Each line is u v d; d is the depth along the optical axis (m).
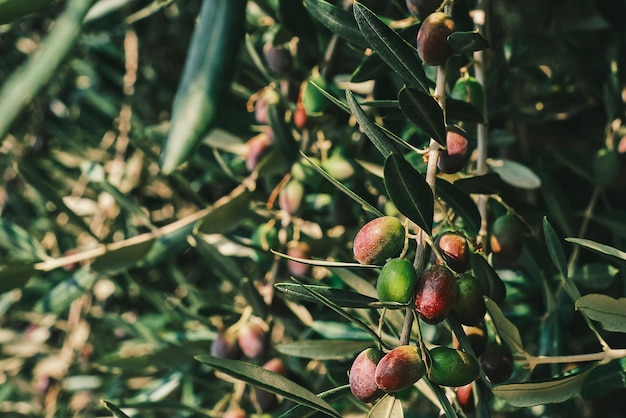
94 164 0.73
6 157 1.12
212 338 0.73
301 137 0.70
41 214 1.09
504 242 0.57
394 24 0.62
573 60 0.85
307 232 0.77
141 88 1.10
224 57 0.51
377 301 0.45
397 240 0.45
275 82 0.69
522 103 0.89
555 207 0.70
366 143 0.75
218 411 0.67
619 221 0.71
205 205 0.71
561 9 0.88
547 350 0.65
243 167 0.79
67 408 1.00
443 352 0.44
